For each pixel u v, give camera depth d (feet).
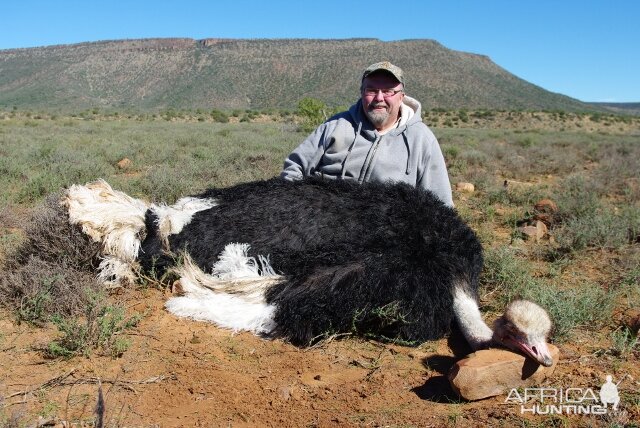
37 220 9.64
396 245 7.93
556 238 12.67
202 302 8.30
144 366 7.21
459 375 6.63
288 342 7.97
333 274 7.80
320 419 6.38
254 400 6.68
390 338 8.04
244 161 21.47
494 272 10.12
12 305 8.41
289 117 119.65
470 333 7.45
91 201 9.32
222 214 8.77
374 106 9.68
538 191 18.25
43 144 26.91
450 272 7.82
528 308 6.70
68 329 7.41
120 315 7.72
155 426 6.10
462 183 19.31
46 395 6.51
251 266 8.32
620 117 150.61
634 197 18.90
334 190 8.64
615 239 12.35
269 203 8.63
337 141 9.94
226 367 7.30
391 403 6.69
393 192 8.64
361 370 7.41
